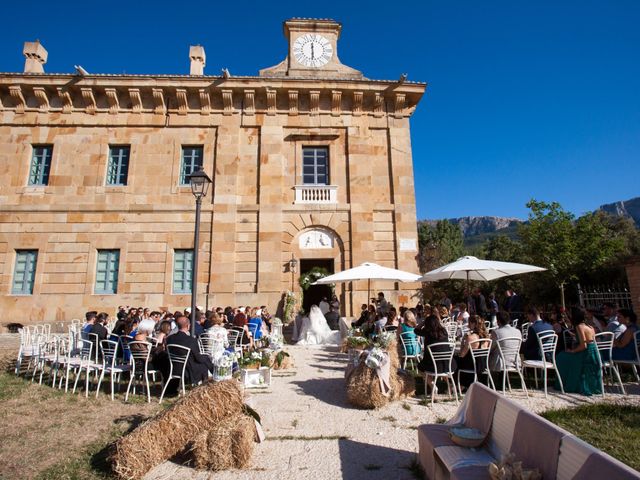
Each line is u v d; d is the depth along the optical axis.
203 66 19.97
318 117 18.48
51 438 5.61
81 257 16.97
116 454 4.62
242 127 18.28
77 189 17.47
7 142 17.77
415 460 4.75
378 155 18.38
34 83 17.64
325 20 19.67
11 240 16.98
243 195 17.73
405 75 18.06
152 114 18.17
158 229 17.30
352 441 5.47
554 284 19.47
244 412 5.36
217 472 4.66
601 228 18.38
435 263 33.88
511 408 3.83
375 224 17.80
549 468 3.05
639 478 2.28
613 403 6.69
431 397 7.33
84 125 17.95
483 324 7.82
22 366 10.38
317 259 17.98
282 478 4.49
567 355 7.72
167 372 8.02
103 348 8.03
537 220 19.44
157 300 16.67
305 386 8.40
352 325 14.27
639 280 13.48
